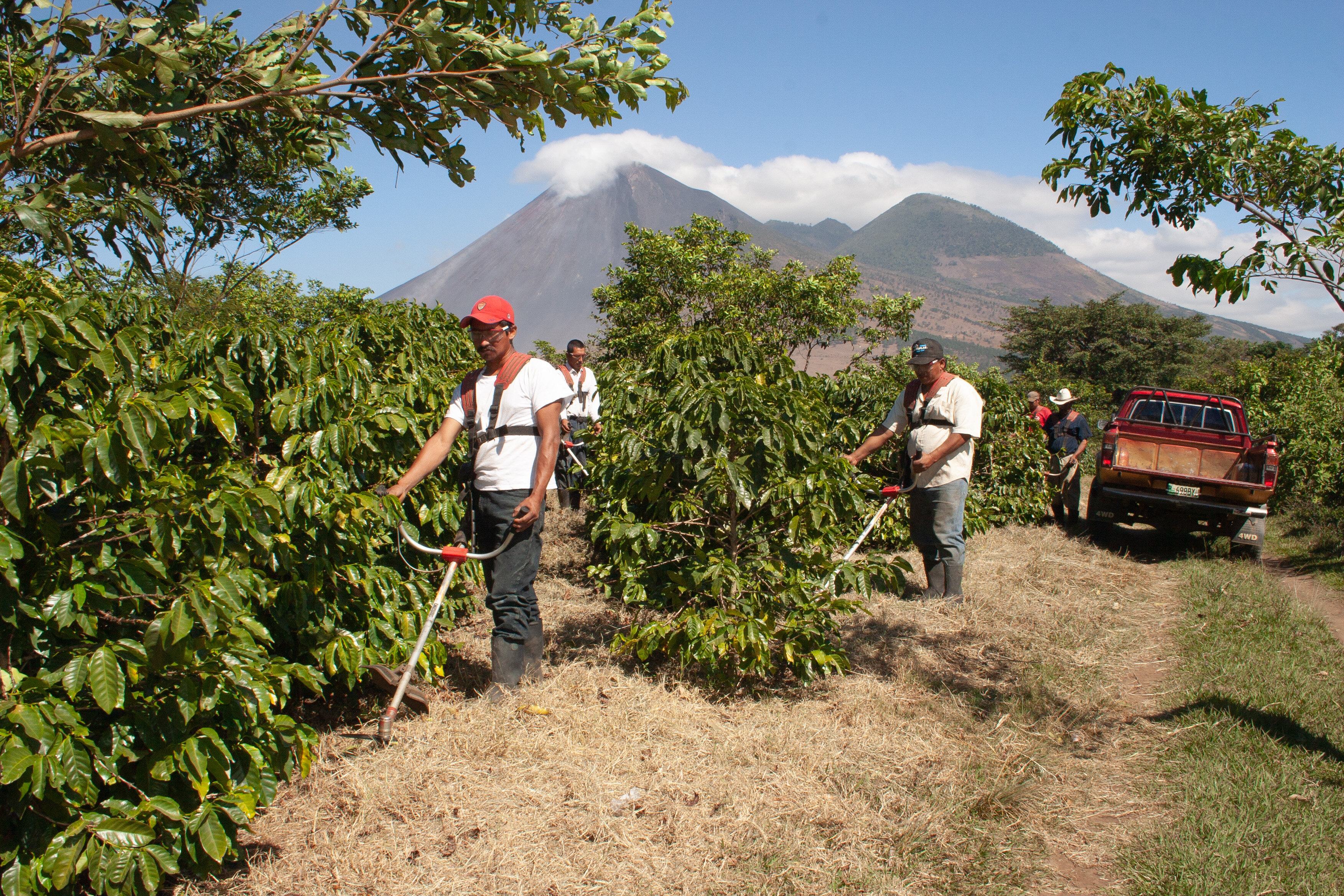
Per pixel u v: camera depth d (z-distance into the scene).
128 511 2.31
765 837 2.81
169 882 2.50
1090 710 4.07
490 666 4.23
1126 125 3.88
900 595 5.93
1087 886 2.68
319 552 3.25
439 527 4.19
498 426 3.76
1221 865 2.76
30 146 2.77
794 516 4.06
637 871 2.64
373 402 3.85
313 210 12.26
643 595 4.49
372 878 2.55
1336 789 3.28
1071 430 10.05
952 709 3.94
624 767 3.25
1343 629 5.71
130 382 2.30
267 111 3.29
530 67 2.92
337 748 3.30
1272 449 8.04
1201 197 3.87
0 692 2.08
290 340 3.56
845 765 3.34
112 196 3.27
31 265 3.75
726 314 15.80
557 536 7.26
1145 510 8.79
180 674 2.26
